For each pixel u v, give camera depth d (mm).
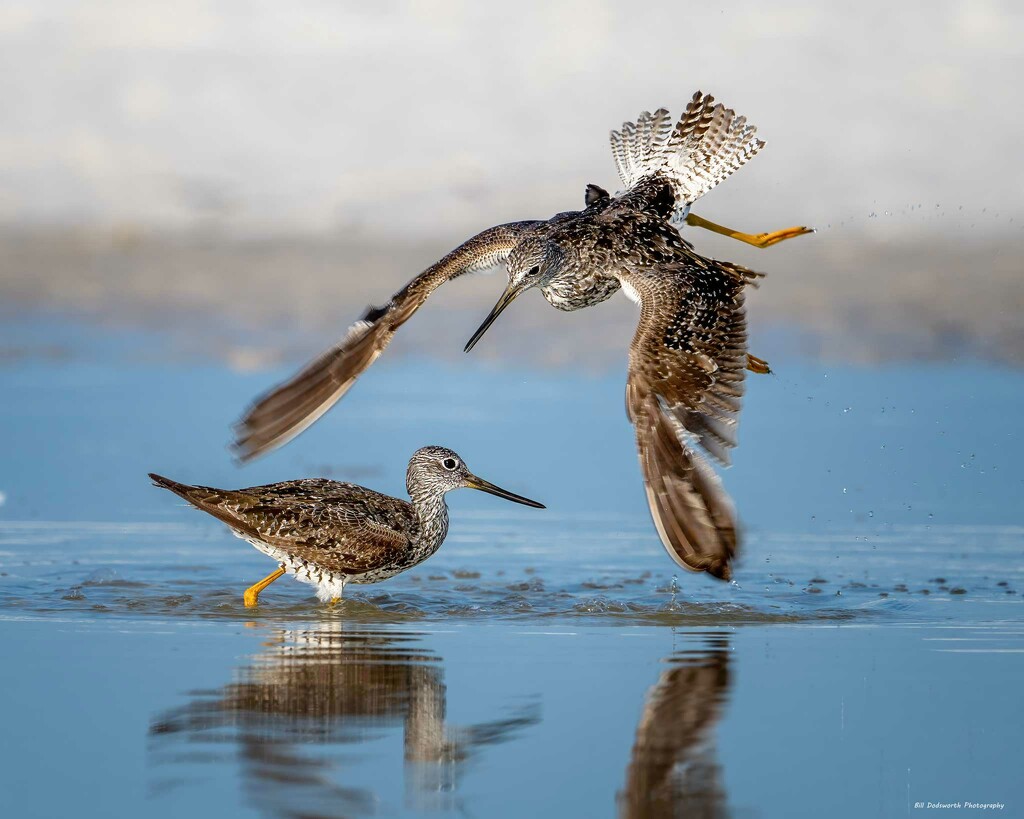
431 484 13156
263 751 7992
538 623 11211
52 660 9836
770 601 11906
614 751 8031
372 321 9695
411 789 7406
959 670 9672
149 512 15023
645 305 9219
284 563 12430
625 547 13922
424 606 11883
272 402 9352
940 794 7480
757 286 9820
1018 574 12734
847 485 16203
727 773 7734
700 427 8633
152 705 8781
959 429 18469
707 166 11258
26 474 16172
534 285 10500
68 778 7523
